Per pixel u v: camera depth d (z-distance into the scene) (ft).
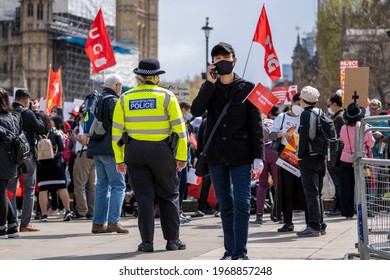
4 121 61.46
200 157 44.62
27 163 68.85
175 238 52.65
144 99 50.08
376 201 40.98
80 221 84.33
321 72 438.81
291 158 65.21
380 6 388.37
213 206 93.40
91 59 94.43
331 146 60.75
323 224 63.67
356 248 52.90
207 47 190.70
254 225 74.64
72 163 95.55
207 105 44.50
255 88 43.21
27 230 69.46
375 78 358.23
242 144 43.73
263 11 66.54
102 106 64.08
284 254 49.73
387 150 78.33
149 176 51.19
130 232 67.62
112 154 64.80
